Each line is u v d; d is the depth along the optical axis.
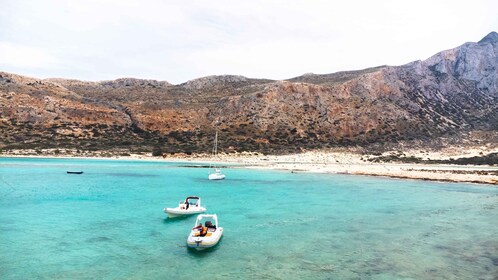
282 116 150.00
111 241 27.77
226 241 28.12
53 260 23.39
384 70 182.62
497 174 78.94
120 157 108.56
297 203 44.94
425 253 25.38
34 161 95.56
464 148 136.50
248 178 72.62
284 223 34.19
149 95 182.00
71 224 32.88
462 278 20.81
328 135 143.38
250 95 158.25
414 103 168.62
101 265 22.58
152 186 59.12
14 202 43.00
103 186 57.97
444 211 40.59
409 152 131.12
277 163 105.94
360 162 111.75
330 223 34.31
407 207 42.78
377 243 27.81
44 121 128.88
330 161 113.25
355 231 31.38
